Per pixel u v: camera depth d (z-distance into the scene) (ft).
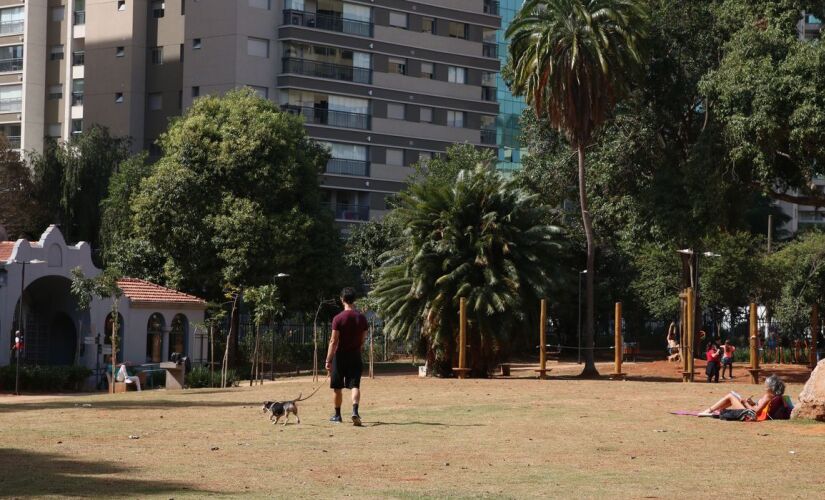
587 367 129.90
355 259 222.48
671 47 142.31
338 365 56.29
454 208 121.39
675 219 130.93
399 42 268.82
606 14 126.82
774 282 208.74
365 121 263.29
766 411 61.21
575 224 184.96
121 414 64.13
